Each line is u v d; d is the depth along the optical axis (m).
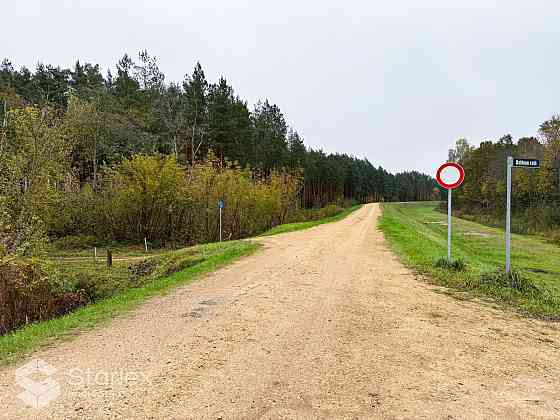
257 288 8.20
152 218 29.23
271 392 3.56
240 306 6.74
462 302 7.04
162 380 3.82
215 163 31.97
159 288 8.35
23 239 13.75
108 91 42.59
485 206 55.25
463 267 9.93
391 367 4.16
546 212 34.28
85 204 28.36
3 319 10.62
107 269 18.31
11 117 16.23
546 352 4.70
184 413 3.18
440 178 10.54
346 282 8.74
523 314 6.36
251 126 51.53
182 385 3.70
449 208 10.44
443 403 3.39
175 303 7.01
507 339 5.14
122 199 28.19
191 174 29.53
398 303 6.93
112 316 6.21
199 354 4.52
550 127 36.31
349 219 38.28
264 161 50.22
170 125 37.50
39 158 16.02
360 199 109.38
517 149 46.62
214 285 8.59
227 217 29.98
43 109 17.61
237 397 3.46
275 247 15.47
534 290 7.61
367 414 3.18
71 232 28.59
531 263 15.30
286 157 54.72
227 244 16.86
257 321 5.85
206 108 42.66
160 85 41.62
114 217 29.09
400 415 3.17
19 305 11.33
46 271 12.73
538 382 3.86
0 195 14.20
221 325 5.66
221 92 40.16
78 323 5.86
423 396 3.51
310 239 18.69
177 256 16.42
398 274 9.67
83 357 4.46
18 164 15.32
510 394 3.58
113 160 33.34
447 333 5.34
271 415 3.15
